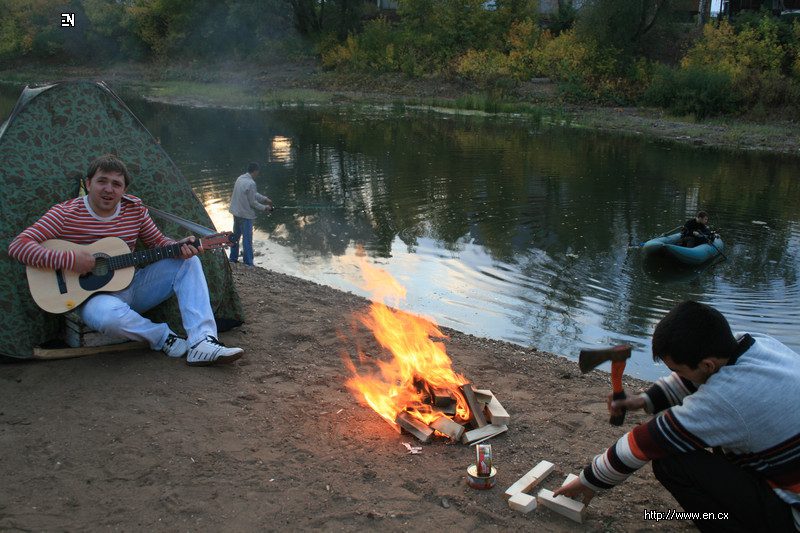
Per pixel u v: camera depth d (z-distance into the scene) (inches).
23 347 179.2
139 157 204.5
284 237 490.9
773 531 106.0
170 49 2162.9
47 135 191.3
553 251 480.7
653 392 124.3
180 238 209.6
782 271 454.6
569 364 236.4
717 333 104.1
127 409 158.1
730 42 1425.9
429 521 126.2
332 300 283.1
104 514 124.0
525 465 147.9
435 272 420.2
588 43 1541.6
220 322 216.7
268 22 2050.9
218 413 161.0
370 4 2155.5
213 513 125.4
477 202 623.5
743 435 104.3
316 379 187.6
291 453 147.4
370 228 524.7
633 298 389.7
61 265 170.9
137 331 179.3
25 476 133.6
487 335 315.9
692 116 1279.5
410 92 1686.8
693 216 597.0
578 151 949.2
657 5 1573.6
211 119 1211.9
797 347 322.0
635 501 136.8
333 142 971.3
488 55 1707.7
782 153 984.9
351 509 128.3
